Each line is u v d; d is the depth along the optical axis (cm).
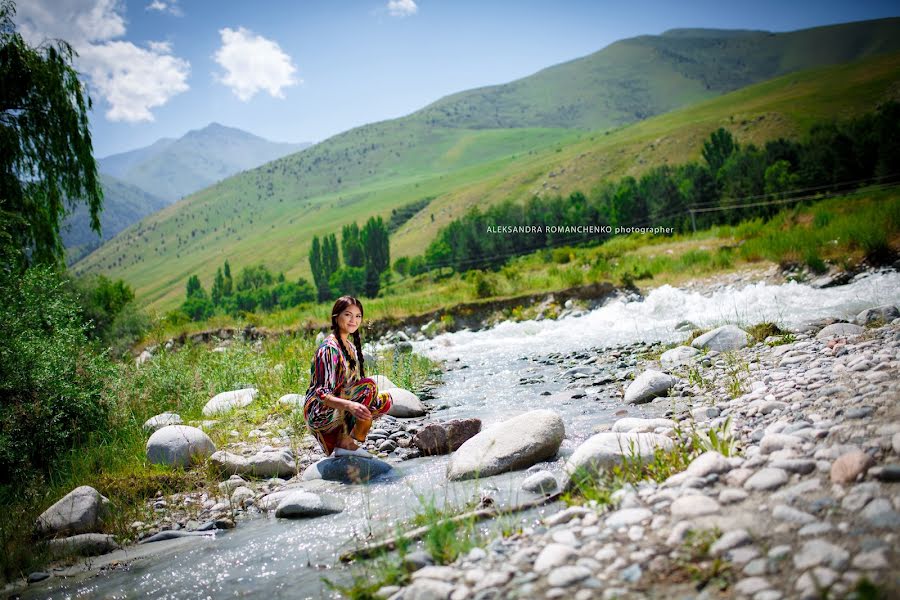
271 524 518
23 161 1563
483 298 2202
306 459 707
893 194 2536
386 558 391
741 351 935
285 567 416
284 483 631
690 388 770
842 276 1553
